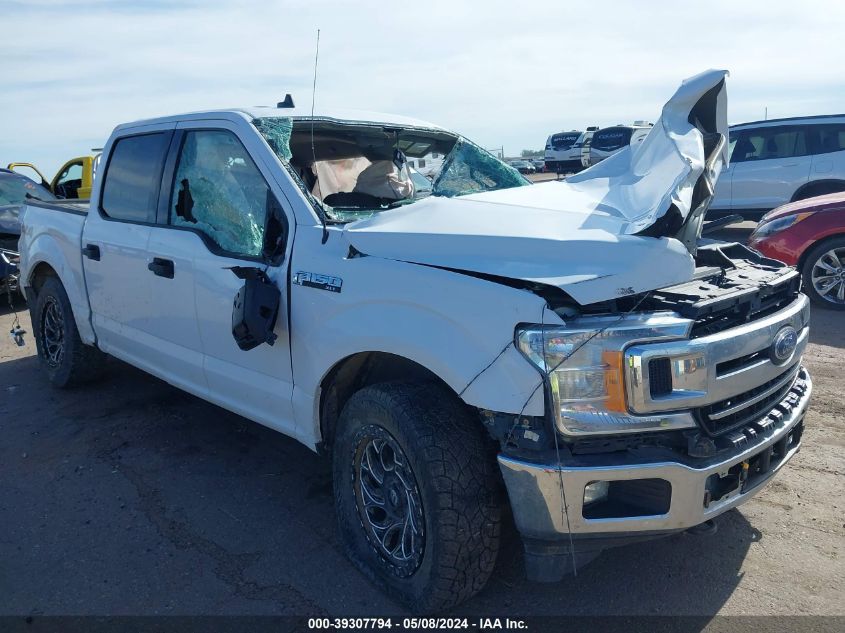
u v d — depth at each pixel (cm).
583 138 2667
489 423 260
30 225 563
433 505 262
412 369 307
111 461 433
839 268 723
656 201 284
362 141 411
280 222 341
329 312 305
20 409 523
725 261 329
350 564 323
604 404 244
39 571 325
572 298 256
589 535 250
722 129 323
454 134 466
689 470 245
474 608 291
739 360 266
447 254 279
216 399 392
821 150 1080
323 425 330
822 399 490
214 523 361
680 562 318
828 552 320
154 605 299
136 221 439
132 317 446
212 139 387
